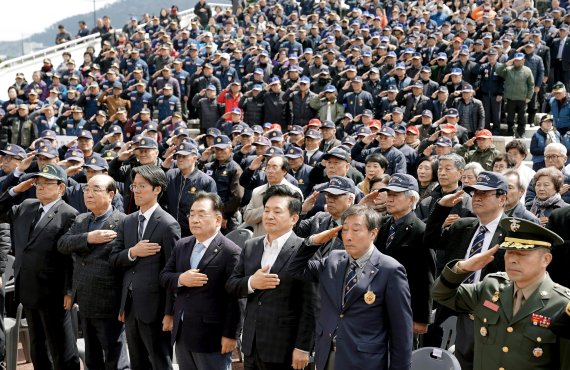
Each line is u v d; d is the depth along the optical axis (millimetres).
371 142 11328
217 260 5520
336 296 4586
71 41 25625
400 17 21062
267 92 14953
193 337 5457
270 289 5121
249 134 11211
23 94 18719
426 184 8430
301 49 19266
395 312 4434
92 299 6082
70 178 8883
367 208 4641
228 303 5484
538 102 15617
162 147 12633
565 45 16016
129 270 5953
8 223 7352
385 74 15273
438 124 12430
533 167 11836
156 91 17141
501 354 4023
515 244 3969
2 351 6680
